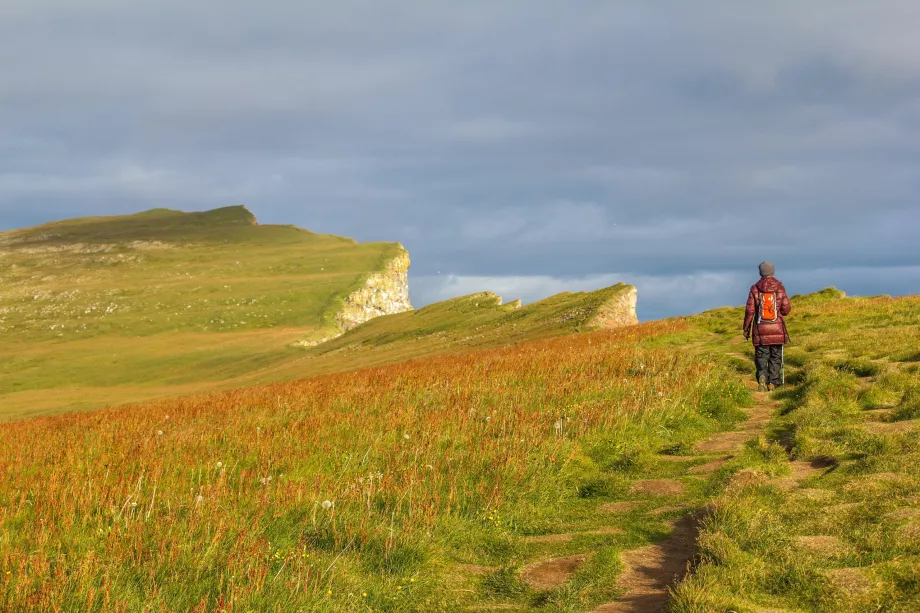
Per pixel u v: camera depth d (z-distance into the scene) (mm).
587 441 12266
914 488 7496
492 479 10266
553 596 6660
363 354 71125
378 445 12570
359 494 9602
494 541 8453
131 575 7199
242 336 148250
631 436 12617
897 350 16266
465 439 12430
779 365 15562
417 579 7324
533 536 8688
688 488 9703
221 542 8016
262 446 12789
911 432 9453
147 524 8586
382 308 185375
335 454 12055
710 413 14211
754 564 6262
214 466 11625
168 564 7344
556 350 27203
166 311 169625
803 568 6031
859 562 6078
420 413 15508
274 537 8273
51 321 166375
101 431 17281
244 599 6480
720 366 18359
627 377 17922
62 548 8094
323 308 167000
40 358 135375
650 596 6395
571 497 10047
